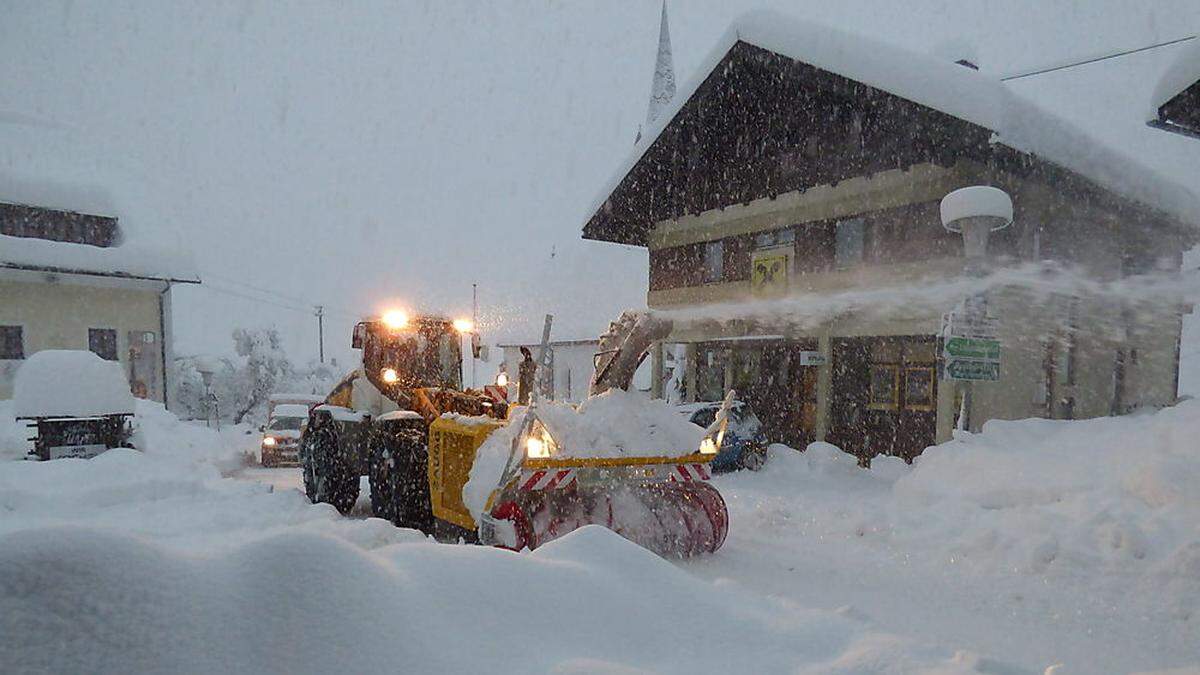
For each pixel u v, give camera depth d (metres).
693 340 17.03
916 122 11.26
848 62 11.97
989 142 10.38
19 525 6.25
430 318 8.80
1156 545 5.33
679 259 18.08
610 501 5.98
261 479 12.14
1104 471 7.25
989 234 10.89
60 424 11.30
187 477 8.73
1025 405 11.43
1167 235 14.83
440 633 1.88
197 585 1.71
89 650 1.49
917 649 2.36
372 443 8.02
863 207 13.02
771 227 15.09
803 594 4.96
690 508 6.27
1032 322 11.67
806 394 14.45
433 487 6.84
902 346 12.65
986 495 7.59
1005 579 5.25
